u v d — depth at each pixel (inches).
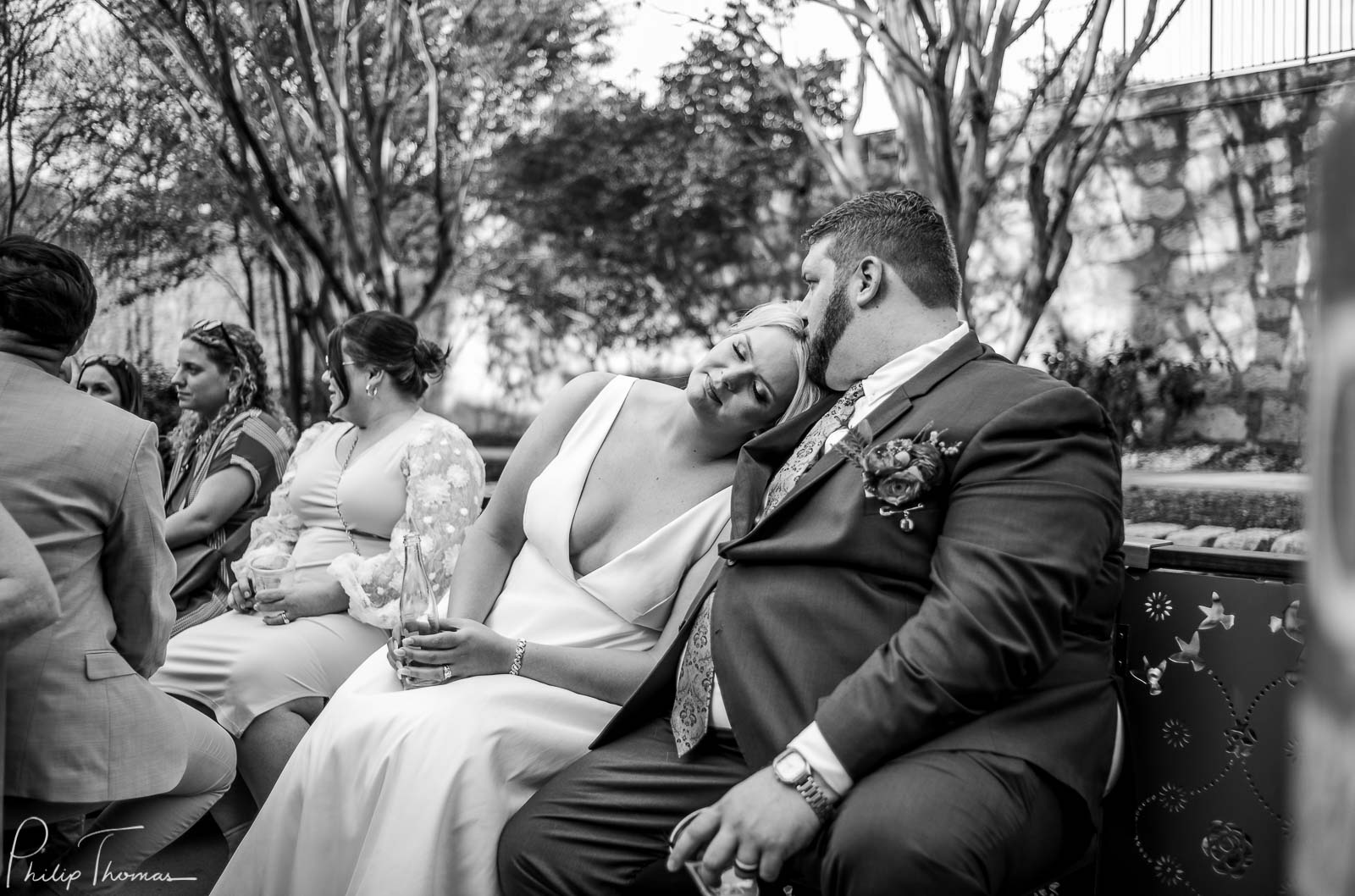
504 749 87.3
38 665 83.5
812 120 452.1
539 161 627.8
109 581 88.8
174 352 599.5
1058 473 72.4
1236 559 85.9
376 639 125.0
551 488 99.9
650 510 99.3
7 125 476.7
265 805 91.1
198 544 142.2
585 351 781.9
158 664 92.9
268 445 146.1
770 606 79.7
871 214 84.6
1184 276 586.9
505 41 480.1
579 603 99.0
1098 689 75.9
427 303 477.1
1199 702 86.0
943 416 77.7
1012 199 588.7
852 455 80.4
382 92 453.1
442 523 120.0
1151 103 584.1
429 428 124.5
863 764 69.0
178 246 544.4
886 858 66.0
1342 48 540.1
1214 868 85.1
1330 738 25.8
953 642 69.1
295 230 421.4
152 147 494.0
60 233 522.3
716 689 83.2
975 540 72.3
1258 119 561.3
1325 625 25.8
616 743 87.7
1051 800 70.7
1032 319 430.6
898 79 378.0
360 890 82.3
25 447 83.8
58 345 88.3
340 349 130.8
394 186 508.4
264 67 421.7
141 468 88.0
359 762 87.2
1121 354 599.8
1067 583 70.4
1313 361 26.0
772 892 76.5
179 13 399.5
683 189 646.5
